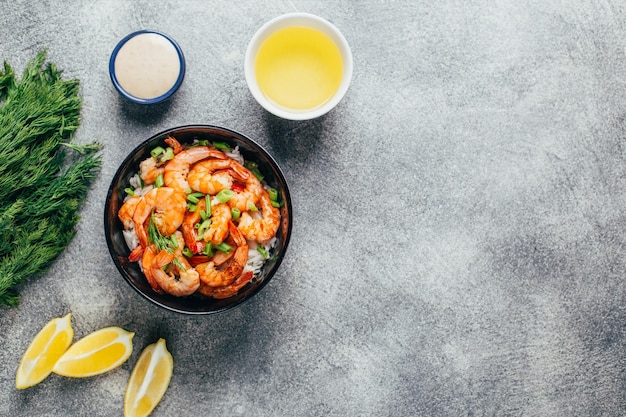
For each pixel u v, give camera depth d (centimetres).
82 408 70
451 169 71
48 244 68
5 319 69
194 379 70
